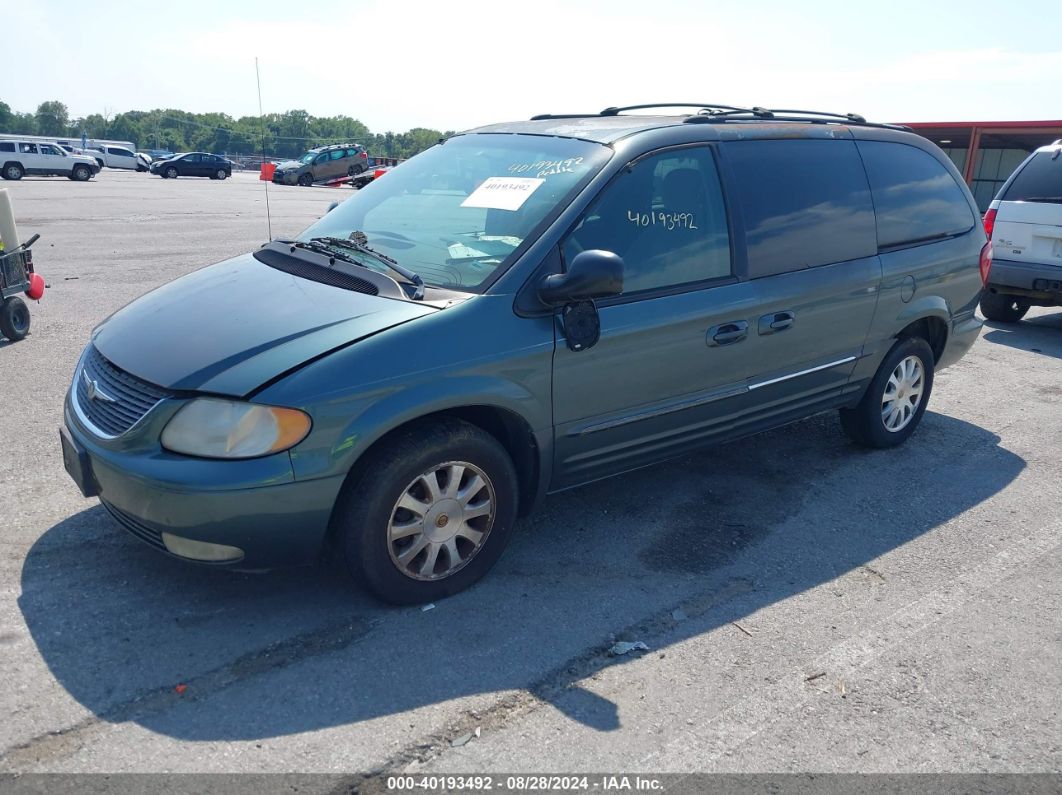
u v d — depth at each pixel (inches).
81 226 654.5
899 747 115.3
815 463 213.0
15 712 113.0
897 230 205.8
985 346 339.3
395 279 144.6
